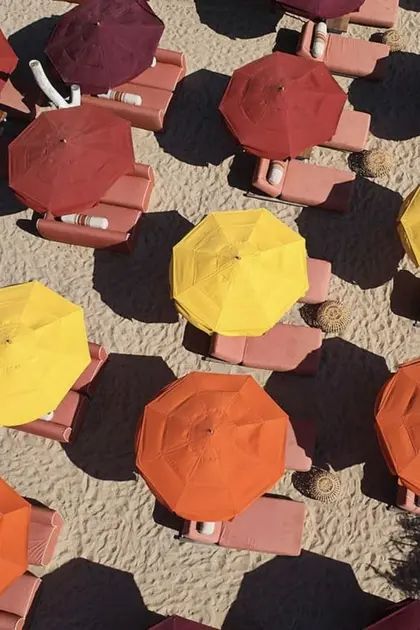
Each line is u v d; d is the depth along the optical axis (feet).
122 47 32.65
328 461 31.53
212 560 30.27
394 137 36.40
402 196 35.19
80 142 30.86
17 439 31.86
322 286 32.42
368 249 34.35
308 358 31.48
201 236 29.68
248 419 26.45
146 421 27.09
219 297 28.37
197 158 35.99
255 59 37.83
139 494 31.09
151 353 32.94
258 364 31.48
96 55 32.48
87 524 30.78
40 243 34.58
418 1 38.88
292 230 32.91
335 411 32.17
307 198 33.86
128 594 29.91
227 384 27.68
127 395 32.48
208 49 38.04
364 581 29.94
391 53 37.76
